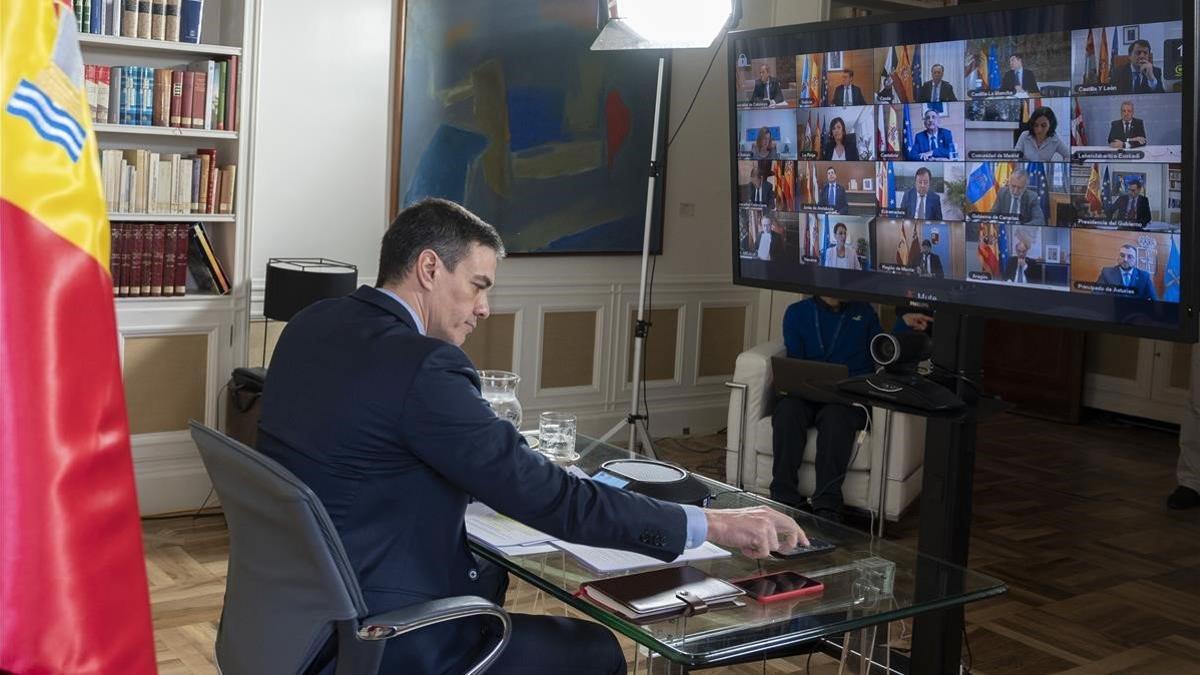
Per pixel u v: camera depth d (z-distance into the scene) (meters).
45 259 0.70
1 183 0.68
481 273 2.13
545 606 3.66
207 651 3.35
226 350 4.66
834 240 3.65
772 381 5.12
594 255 6.02
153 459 4.55
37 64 0.71
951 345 3.33
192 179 4.52
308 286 4.43
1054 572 4.53
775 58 3.73
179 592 3.80
